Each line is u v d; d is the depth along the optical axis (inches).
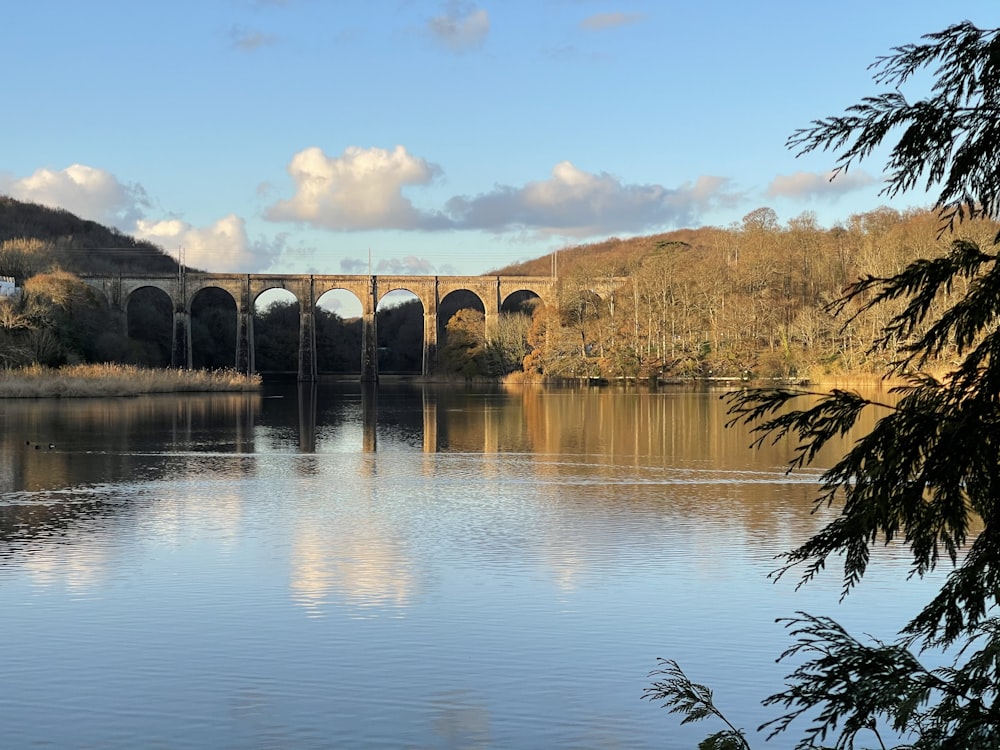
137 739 564.7
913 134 259.3
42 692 635.5
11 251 6889.8
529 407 3708.2
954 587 263.1
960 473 248.7
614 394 4603.8
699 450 2117.4
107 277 7155.5
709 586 891.4
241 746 554.6
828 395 280.1
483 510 1322.6
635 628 767.1
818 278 5580.7
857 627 759.1
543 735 572.1
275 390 5762.8
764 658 697.6
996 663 271.6
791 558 287.1
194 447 2167.8
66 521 1225.4
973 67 253.0
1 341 4446.4
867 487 270.2
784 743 552.7
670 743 561.6
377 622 784.3
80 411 3213.6
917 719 297.3
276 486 1560.0
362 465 1856.5
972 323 254.1
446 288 7593.5
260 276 7485.2
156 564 982.4
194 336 7534.5
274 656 702.5
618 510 1318.9
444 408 3730.3
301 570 958.4
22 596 858.8
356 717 597.0
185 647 721.0
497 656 703.7
